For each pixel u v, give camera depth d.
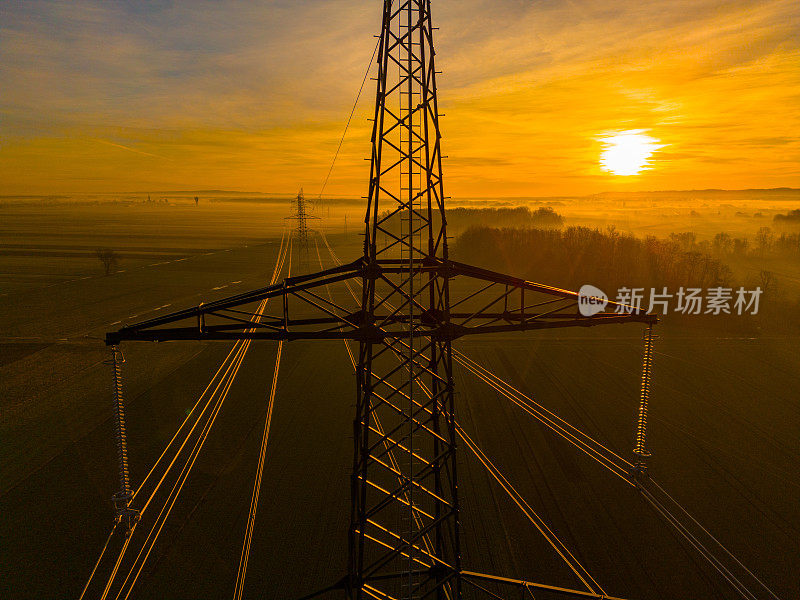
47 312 84.94
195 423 45.06
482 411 47.47
